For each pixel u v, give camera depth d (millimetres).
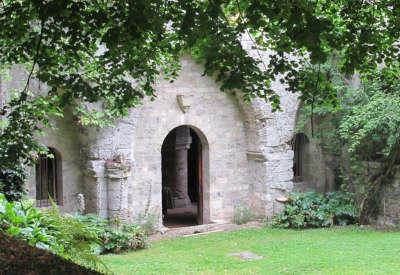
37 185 17594
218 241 17438
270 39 8211
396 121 17125
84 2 6715
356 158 19859
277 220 19656
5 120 12992
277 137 20219
